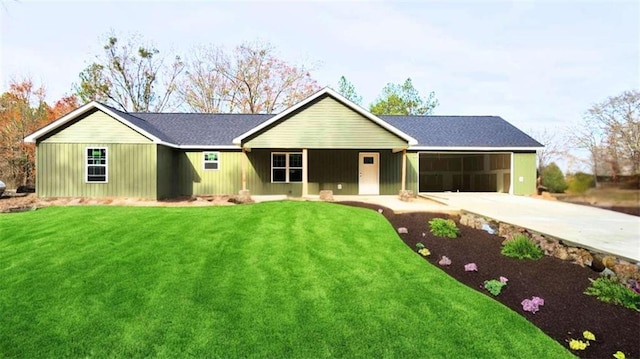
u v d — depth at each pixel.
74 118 14.62
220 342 4.46
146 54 32.69
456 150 17.89
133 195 14.83
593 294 5.55
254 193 17.52
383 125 15.24
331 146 15.27
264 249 7.54
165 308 5.18
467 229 9.38
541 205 13.56
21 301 5.35
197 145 16.97
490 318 5.00
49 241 7.95
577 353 4.35
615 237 7.83
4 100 24.31
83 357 4.21
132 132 14.77
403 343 4.50
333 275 6.38
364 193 17.80
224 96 34.22
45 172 14.59
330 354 4.30
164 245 7.70
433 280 6.21
